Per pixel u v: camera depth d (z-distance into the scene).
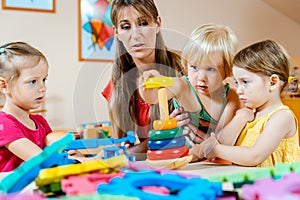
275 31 2.91
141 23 0.62
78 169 0.47
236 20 2.83
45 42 2.40
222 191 0.41
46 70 0.87
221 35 0.81
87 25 2.47
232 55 0.83
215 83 0.61
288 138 0.81
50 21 2.41
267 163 0.79
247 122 0.84
